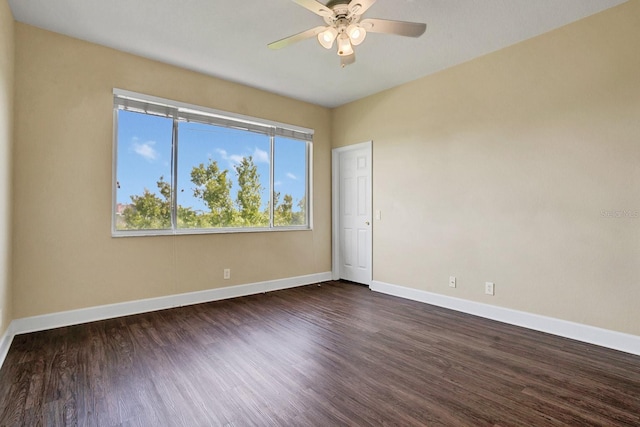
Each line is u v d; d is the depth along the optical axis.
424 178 3.81
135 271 3.31
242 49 3.17
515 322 3.04
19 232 2.72
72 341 2.62
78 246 3.00
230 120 3.98
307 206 4.83
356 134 4.62
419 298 3.85
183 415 1.70
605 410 1.75
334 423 1.64
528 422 1.65
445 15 2.60
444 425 1.63
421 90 3.83
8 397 1.84
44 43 2.84
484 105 3.27
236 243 4.03
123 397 1.86
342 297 4.03
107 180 3.14
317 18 2.65
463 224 3.45
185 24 2.75
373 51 3.19
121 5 2.49
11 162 2.60
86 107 3.04
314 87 4.14
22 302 2.74
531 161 2.95
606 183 2.55
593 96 2.61
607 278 2.55
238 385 2.00
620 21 2.48
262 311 3.46
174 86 3.53
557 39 2.79
